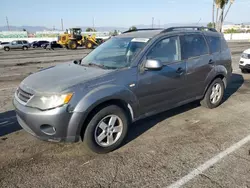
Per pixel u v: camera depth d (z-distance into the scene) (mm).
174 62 4066
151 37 3873
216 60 4910
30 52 27484
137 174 2863
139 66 3566
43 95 2943
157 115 4820
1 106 5406
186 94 4422
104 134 3301
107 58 3930
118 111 3354
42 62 15430
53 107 2891
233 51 20109
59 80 3186
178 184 2672
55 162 3135
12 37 59188
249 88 7055
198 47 4594
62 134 2986
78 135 3064
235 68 10633
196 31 4637
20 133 4004
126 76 3406
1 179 2777
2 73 10586
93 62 3980
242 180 2723
